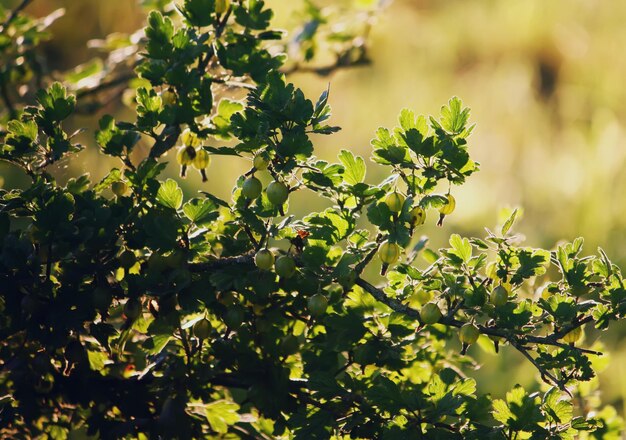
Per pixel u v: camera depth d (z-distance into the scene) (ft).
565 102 19.97
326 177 7.18
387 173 15.47
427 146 7.14
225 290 7.37
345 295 7.43
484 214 14.89
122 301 7.75
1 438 7.63
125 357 7.73
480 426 7.26
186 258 7.30
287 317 7.48
